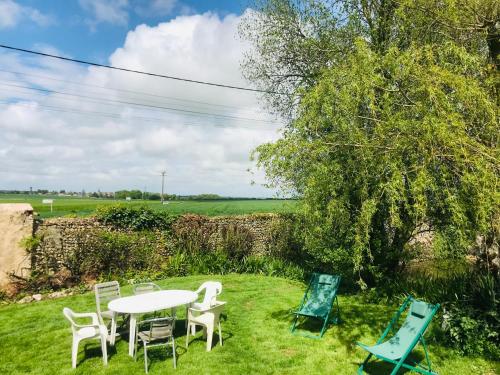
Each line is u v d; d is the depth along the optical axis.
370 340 7.67
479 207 5.51
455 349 6.99
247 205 43.50
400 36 8.95
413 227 9.52
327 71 7.04
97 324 6.59
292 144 6.82
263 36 13.80
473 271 9.20
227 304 10.37
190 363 6.59
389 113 6.04
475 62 6.18
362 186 7.06
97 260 13.21
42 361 6.75
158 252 14.97
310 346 7.37
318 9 12.34
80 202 51.06
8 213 11.95
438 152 5.76
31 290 11.73
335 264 11.65
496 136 6.16
